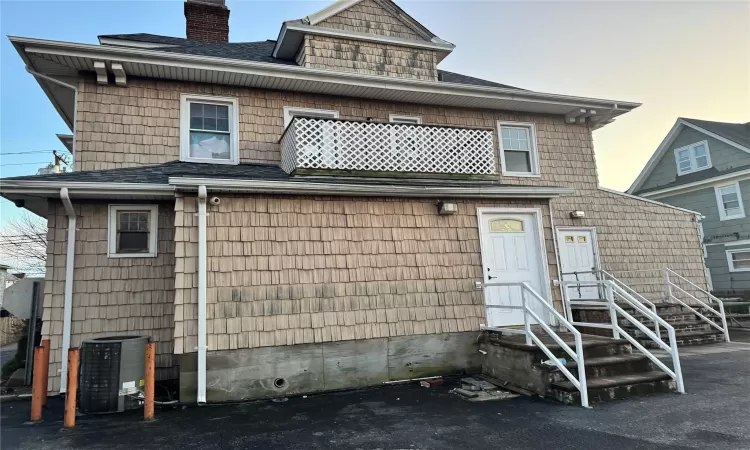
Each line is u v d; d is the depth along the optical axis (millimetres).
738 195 16047
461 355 7094
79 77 7469
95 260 6570
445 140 8156
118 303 6566
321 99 9023
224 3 11016
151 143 7676
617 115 11312
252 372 5902
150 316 6668
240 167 7785
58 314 6281
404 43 9734
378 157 7605
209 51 8695
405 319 6871
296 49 9398
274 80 8297
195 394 5621
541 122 10930
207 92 8227
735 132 17875
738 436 3814
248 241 6215
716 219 16734
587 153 11250
